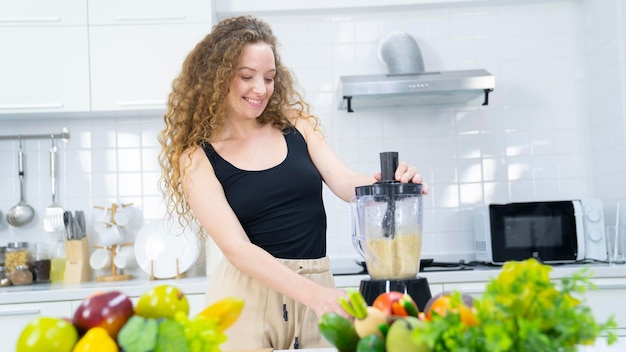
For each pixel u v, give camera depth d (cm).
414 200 119
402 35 293
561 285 74
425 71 309
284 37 311
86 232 304
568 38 310
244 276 158
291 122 178
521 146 307
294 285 130
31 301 247
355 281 250
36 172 308
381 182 124
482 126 307
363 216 120
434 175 307
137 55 280
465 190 306
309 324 156
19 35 279
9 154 307
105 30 280
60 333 73
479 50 310
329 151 175
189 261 288
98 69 279
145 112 292
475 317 71
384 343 78
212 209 153
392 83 272
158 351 72
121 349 75
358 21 311
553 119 307
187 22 280
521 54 310
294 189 163
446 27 311
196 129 166
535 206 268
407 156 307
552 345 69
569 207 267
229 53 158
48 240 306
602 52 287
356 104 296
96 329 75
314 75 310
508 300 69
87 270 296
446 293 84
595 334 70
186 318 74
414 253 119
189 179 160
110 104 279
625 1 265
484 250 276
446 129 307
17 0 279
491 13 311
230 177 163
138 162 307
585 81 307
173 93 176
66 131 307
